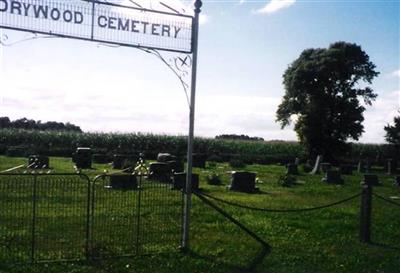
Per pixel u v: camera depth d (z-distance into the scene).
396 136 64.00
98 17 11.14
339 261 12.20
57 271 10.02
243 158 58.72
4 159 42.69
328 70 64.25
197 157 44.06
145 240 12.91
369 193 14.73
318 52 67.75
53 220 14.66
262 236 14.33
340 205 22.67
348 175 45.66
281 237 14.39
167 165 27.89
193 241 13.19
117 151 56.28
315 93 64.81
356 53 66.69
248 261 11.65
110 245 12.20
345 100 65.56
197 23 11.89
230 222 16.08
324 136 64.69
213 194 24.36
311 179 38.03
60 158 48.72
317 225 16.69
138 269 10.45
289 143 70.88
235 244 13.20
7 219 14.51
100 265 10.58
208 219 16.36
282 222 16.81
